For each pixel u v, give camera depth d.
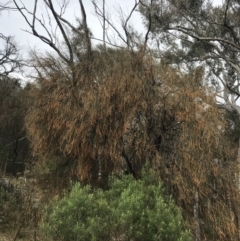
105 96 10.16
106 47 12.70
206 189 9.78
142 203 7.45
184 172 9.84
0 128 22.78
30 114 12.01
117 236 7.23
